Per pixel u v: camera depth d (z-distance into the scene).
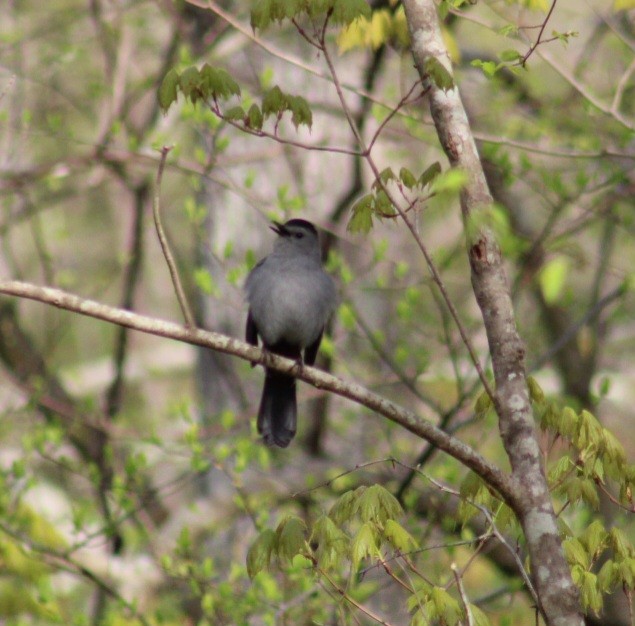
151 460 14.32
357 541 5.39
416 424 5.98
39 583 10.28
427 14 6.07
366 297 13.25
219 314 13.23
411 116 9.12
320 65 13.02
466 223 5.84
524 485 5.66
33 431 12.65
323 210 12.91
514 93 13.10
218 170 12.91
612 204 12.66
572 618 5.43
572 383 14.14
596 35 13.41
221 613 10.27
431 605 5.39
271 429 9.83
